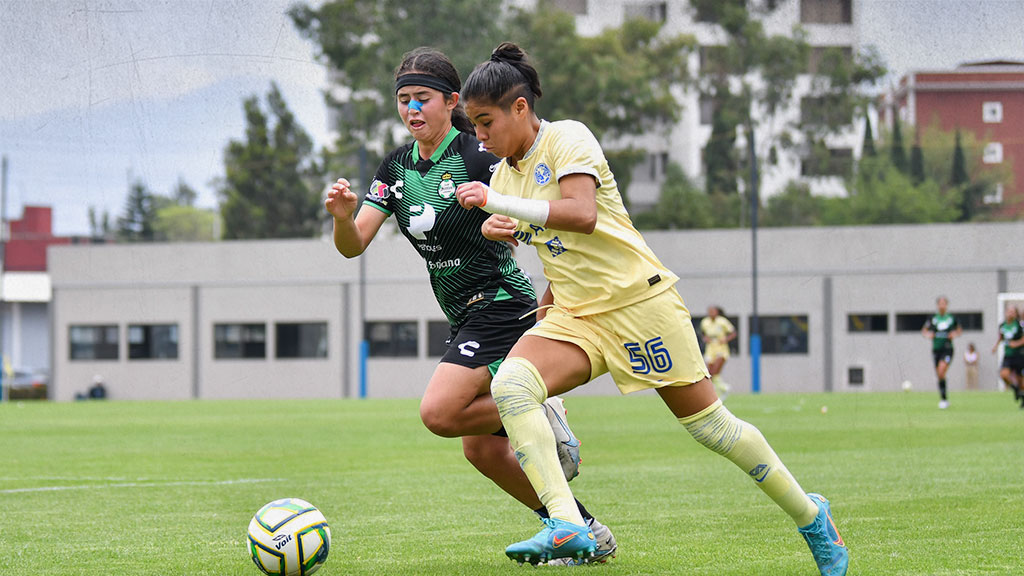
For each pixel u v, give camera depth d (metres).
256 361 55.62
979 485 10.82
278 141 62.59
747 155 59.25
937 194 53.59
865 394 43.25
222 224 64.19
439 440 19.50
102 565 6.82
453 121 7.14
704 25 61.88
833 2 58.78
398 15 59.69
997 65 52.47
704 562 6.61
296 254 55.38
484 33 58.91
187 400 51.88
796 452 15.32
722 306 51.28
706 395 5.94
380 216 7.27
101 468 14.44
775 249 51.06
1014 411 26.92
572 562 6.55
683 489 10.91
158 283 56.41
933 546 7.12
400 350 54.50
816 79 58.16
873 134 57.06
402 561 6.82
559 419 6.59
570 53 60.03
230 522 8.97
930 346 49.72
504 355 6.91
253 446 18.41
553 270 6.15
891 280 50.03
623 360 6.00
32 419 29.42
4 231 64.75
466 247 7.07
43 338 76.06
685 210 58.94
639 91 59.75
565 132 5.95
